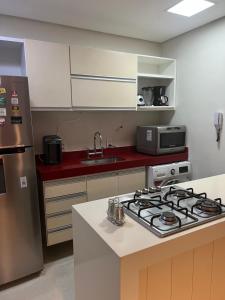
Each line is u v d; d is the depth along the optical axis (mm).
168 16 2412
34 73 2232
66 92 2404
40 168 2314
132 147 3295
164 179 2795
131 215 1245
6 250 1942
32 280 2070
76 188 2361
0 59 2367
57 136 2625
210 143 2768
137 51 3162
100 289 1103
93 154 2994
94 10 2250
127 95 2758
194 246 1100
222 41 2498
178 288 1161
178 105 3154
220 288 1355
